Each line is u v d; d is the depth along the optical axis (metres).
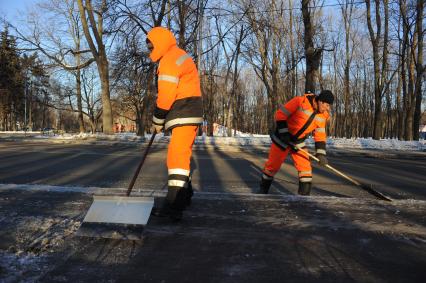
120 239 3.50
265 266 3.03
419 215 4.43
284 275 2.88
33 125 85.94
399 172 10.05
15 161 10.33
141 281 2.75
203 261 3.10
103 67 24.09
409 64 28.62
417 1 25.42
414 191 6.89
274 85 30.67
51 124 98.44
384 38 26.94
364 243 3.55
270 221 4.11
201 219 4.13
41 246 3.32
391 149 19.64
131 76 23.92
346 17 38.72
